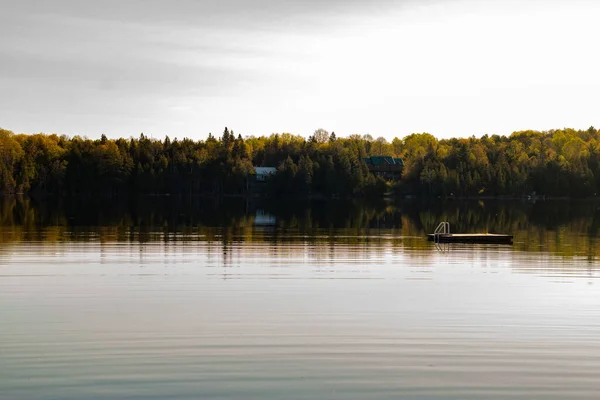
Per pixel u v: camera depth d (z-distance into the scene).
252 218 80.12
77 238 48.97
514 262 36.66
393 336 20.08
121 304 24.28
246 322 21.62
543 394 15.70
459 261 37.03
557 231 60.75
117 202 133.75
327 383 16.25
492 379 16.58
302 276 30.97
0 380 16.25
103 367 17.14
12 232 54.12
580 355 18.38
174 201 144.62
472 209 112.19
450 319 22.20
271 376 16.64
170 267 33.56
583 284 29.12
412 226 67.62
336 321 21.84
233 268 33.41
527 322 21.88
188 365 17.34
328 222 73.56
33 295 25.84
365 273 32.09
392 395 15.59
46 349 18.55
